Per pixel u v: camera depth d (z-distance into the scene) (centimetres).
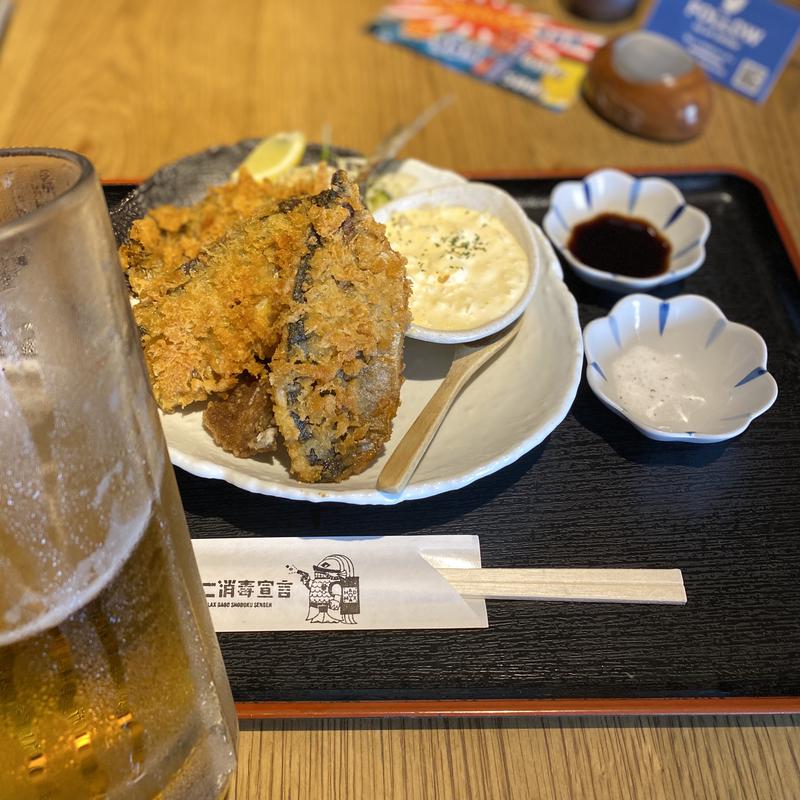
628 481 34
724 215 47
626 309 39
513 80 60
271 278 34
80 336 16
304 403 31
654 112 55
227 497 33
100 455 17
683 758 28
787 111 59
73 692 19
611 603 31
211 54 62
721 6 59
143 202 43
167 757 22
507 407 35
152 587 20
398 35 64
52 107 57
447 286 37
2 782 20
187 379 34
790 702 28
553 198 45
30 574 17
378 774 27
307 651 29
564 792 27
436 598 30
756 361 36
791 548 32
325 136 51
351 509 33
